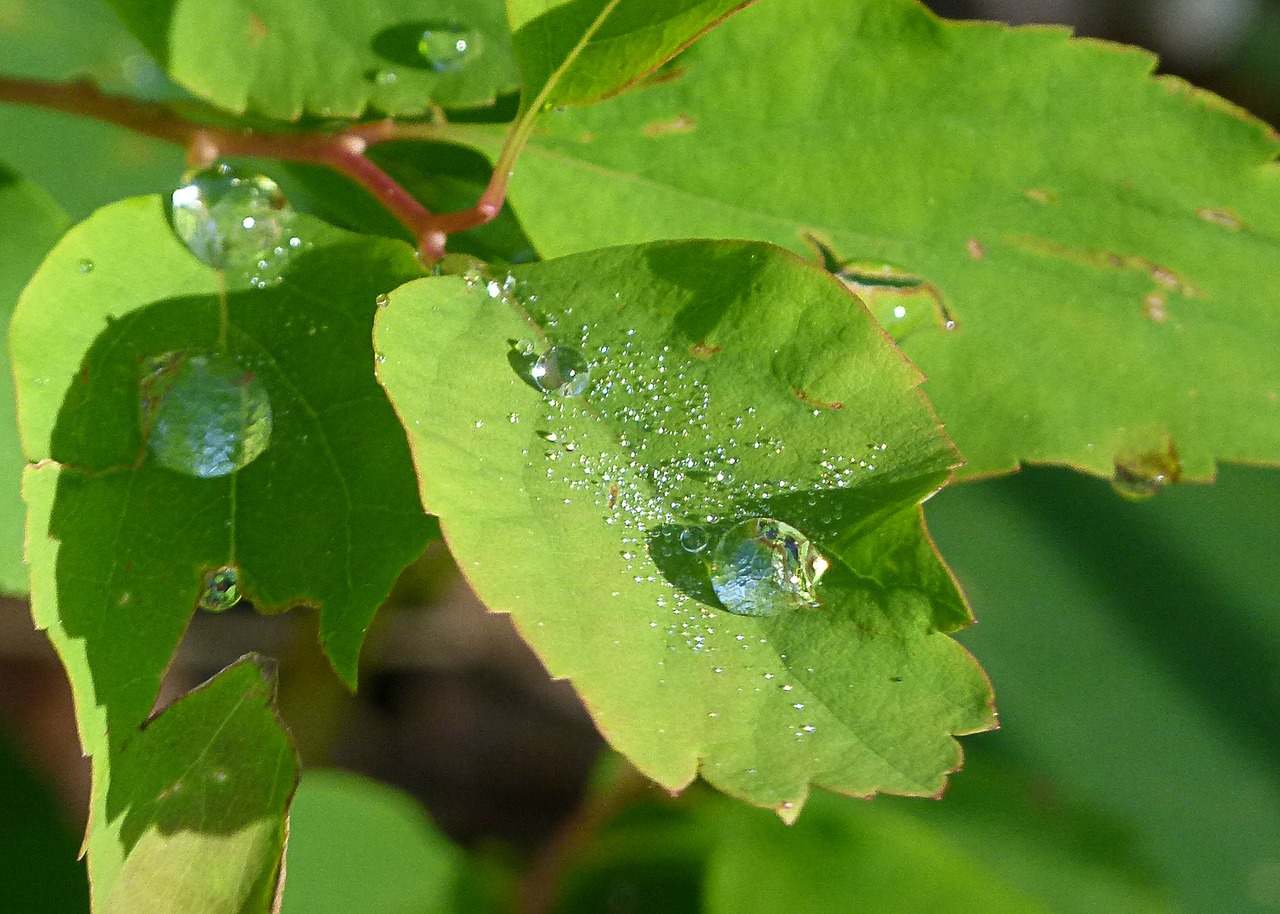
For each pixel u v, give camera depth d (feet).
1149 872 0.84
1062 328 0.62
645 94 0.61
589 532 0.55
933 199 0.61
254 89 0.61
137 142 0.75
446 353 0.55
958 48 0.61
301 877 0.73
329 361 0.57
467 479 0.55
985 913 0.72
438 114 0.61
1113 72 0.61
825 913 0.71
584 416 0.56
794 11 0.61
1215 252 0.62
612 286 0.56
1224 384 0.62
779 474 0.55
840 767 0.55
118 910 0.55
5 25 0.69
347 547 0.57
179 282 0.57
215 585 0.57
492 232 0.61
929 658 0.55
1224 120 0.61
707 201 0.61
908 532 0.55
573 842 0.81
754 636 0.55
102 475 0.56
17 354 0.56
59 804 0.76
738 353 0.56
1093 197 0.62
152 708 0.56
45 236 0.63
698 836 0.80
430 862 0.78
